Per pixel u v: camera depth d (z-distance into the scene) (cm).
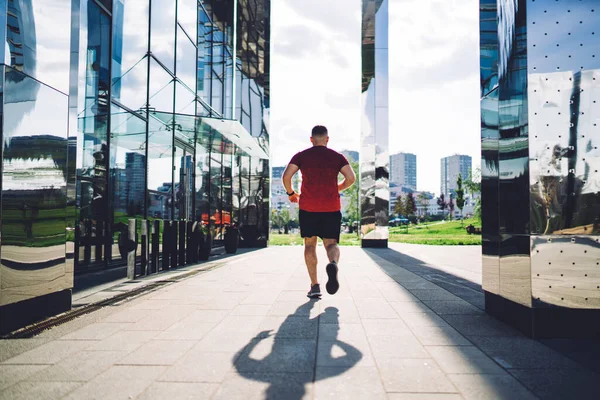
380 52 1711
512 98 354
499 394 212
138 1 904
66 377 239
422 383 228
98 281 636
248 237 1645
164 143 1050
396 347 295
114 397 211
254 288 562
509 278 356
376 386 224
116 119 836
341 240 2778
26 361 268
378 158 1694
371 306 440
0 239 335
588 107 328
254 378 236
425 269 818
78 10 445
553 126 328
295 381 231
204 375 241
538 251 322
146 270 696
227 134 1134
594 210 323
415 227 6234
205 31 1305
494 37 397
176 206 1135
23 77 363
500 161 374
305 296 500
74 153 438
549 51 331
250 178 1672
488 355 277
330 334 329
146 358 272
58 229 410
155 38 979
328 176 464
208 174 1399
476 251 1429
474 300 475
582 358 270
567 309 318
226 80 1530
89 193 755
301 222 470
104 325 362
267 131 1695
